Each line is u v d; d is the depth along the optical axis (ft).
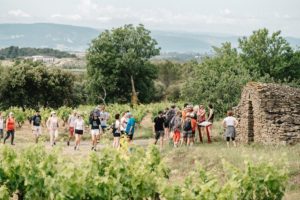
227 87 120.16
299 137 81.92
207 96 122.83
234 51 198.90
